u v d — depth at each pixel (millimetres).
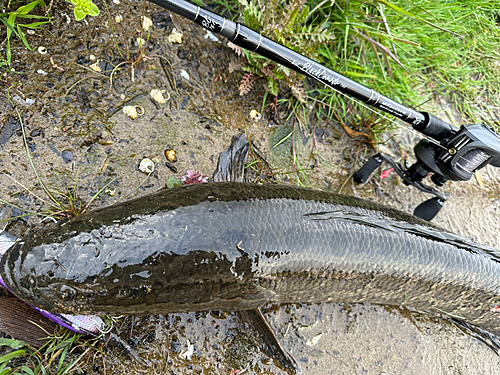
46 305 304
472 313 437
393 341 460
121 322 385
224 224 327
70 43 408
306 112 491
